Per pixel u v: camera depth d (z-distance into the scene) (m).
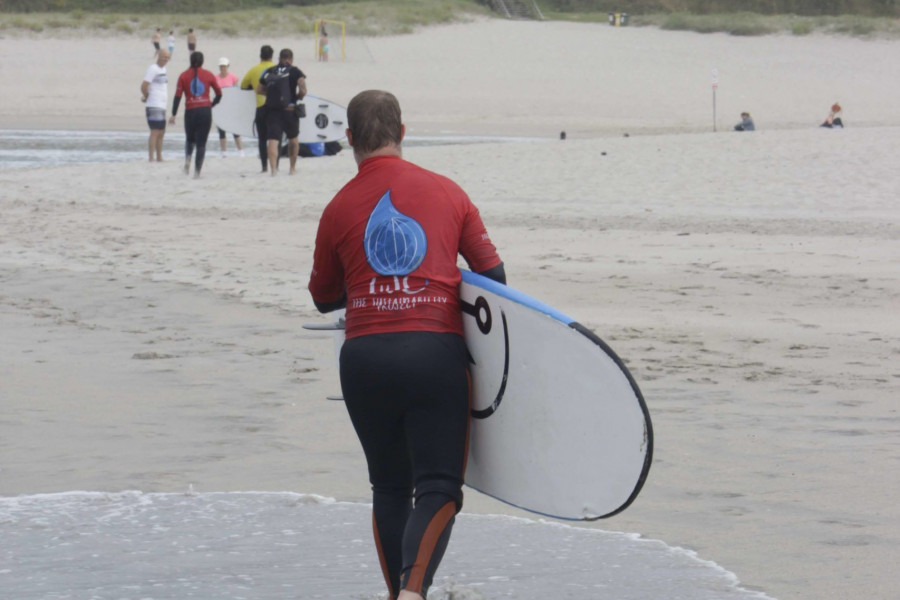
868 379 24.45
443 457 11.67
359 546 14.37
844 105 154.88
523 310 11.60
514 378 11.85
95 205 58.22
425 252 11.84
